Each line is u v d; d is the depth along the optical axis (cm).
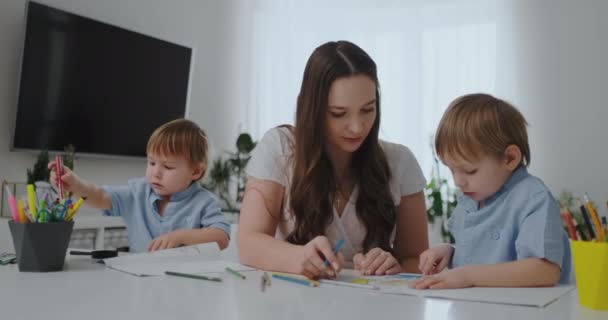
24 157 247
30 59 239
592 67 305
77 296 64
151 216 150
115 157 277
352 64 98
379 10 358
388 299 65
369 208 112
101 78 268
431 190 326
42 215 83
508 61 324
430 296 67
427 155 338
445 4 340
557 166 311
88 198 138
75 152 259
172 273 80
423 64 344
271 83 369
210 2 338
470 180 99
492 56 328
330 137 104
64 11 251
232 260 101
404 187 122
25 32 237
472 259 103
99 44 266
